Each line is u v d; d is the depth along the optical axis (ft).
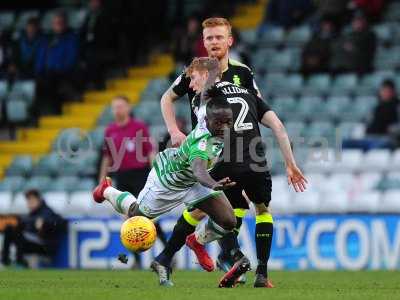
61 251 125.18
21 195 141.90
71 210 127.03
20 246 125.80
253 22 170.09
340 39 149.48
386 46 154.61
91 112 158.40
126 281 82.74
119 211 70.59
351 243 116.78
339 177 128.98
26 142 156.04
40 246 125.08
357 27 148.46
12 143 155.84
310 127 140.77
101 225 123.75
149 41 169.58
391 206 123.24
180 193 66.64
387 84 133.90
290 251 118.83
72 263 124.57
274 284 78.02
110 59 164.35
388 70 150.51
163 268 70.49
